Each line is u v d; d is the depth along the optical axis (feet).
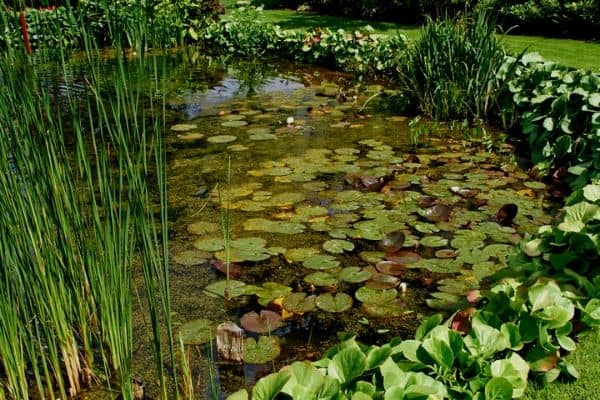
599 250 7.18
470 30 17.51
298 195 11.57
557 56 23.13
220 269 8.82
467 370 5.64
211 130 16.22
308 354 7.09
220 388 6.51
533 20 29.09
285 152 14.29
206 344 7.22
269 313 7.77
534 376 6.03
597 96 12.91
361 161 13.58
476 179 12.53
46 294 5.81
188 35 32.30
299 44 27.86
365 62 24.16
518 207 11.10
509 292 6.61
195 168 13.15
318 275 8.72
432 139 15.48
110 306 5.84
